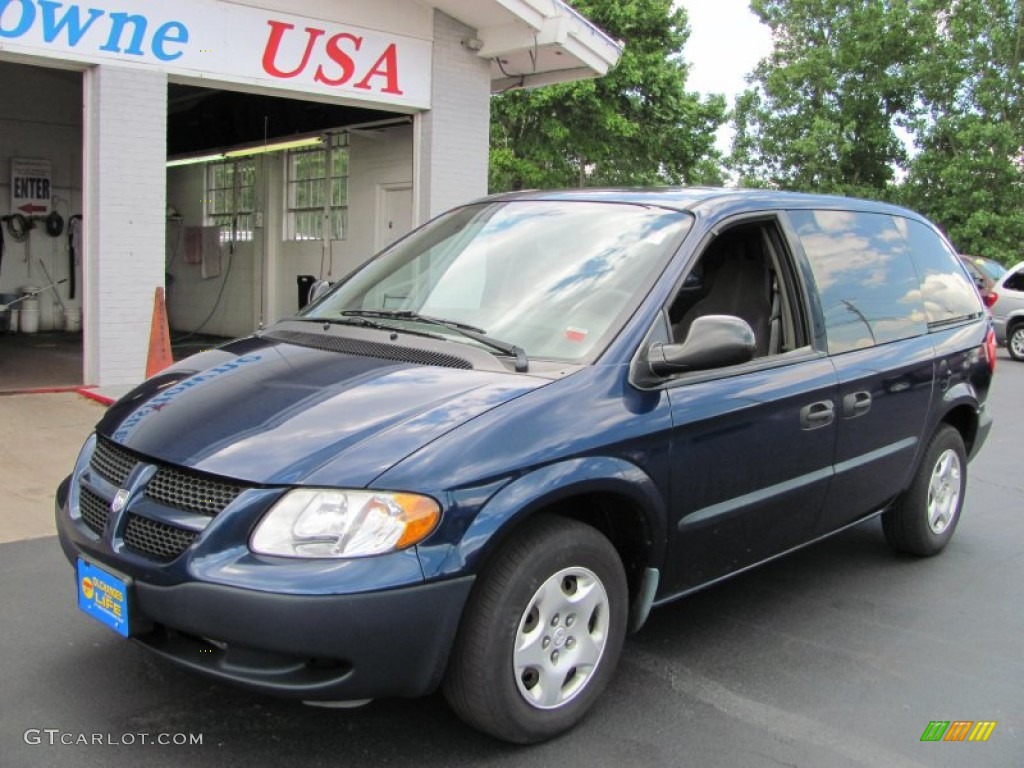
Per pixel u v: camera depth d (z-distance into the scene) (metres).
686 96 24.52
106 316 8.87
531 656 3.02
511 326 3.60
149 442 3.04
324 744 3.10
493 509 2.83
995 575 5.15
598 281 3.67
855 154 31.77
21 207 14.38
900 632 4.32
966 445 5.64
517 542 2.99
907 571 5.18
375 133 12.85
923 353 4.91
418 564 2.69
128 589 2.85
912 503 5.12
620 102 23.75
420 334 3.63
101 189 8.72
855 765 3.16
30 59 8.42
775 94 32.66
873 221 4.99
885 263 4.94
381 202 13.03
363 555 2.65
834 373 4.19
